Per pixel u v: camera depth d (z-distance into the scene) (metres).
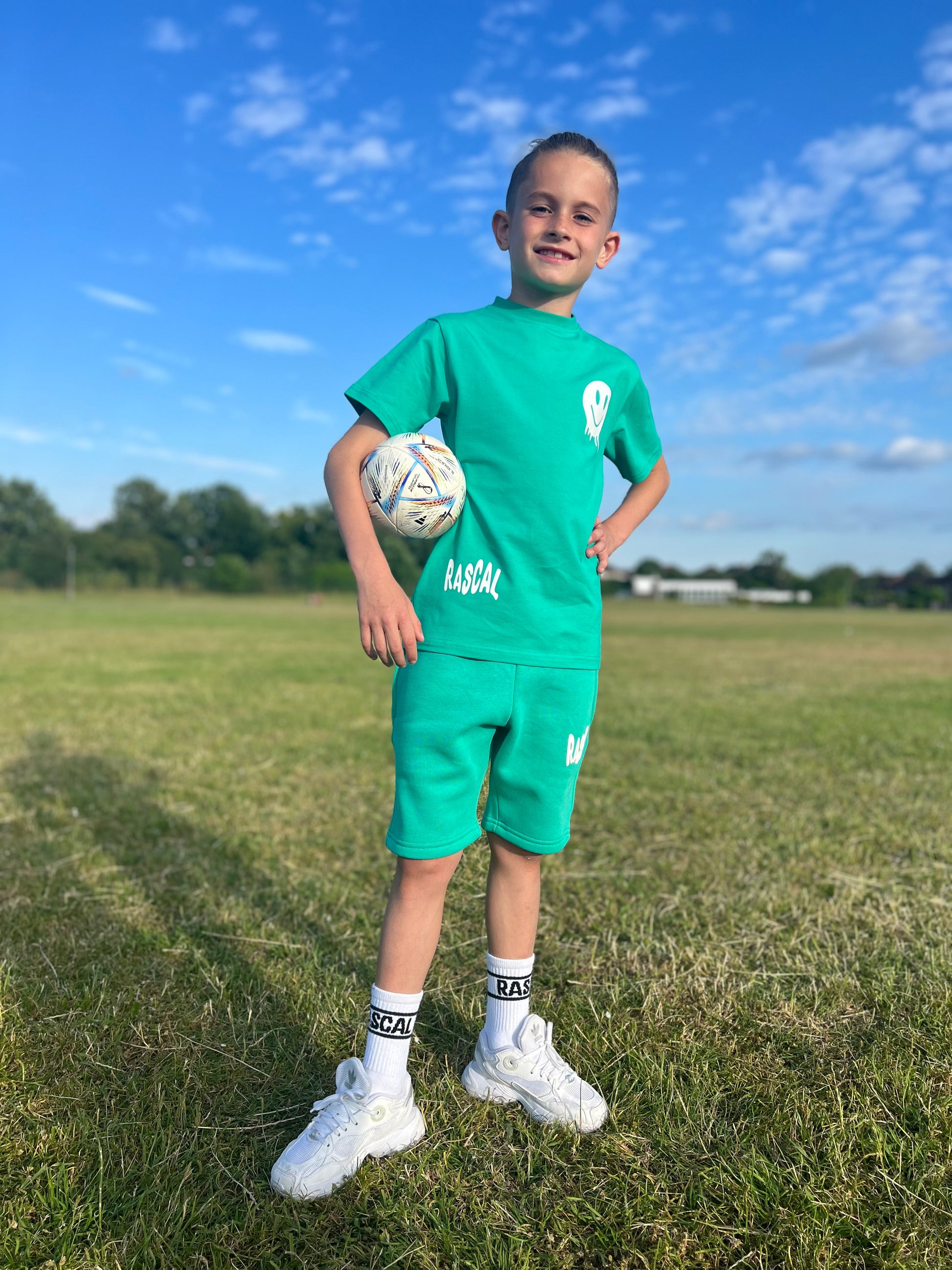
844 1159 1.37
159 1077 1.59
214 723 5.65
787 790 4.07
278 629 18.34
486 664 1.42
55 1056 1.65
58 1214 1.24
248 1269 1.17
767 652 14.62
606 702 7.34
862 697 7.89
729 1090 1.60
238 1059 1.68
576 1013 1.88
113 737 5.04
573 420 1.47
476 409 1.43
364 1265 1.19
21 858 2.84
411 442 1.42
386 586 1.36
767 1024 1.83
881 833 3.34
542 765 1.49
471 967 2.10
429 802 1.41
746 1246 1.22
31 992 1.88
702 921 2.44
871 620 36.97
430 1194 1.31
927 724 6.20
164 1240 1.21
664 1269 1.17
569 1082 1.52
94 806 3.51
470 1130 1.48
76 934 2.25
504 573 1.43
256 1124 1.48
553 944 2.28
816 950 2.23
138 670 8.92
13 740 4.83
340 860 2.96
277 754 4.69
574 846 3.16
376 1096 1.39
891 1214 1.27
